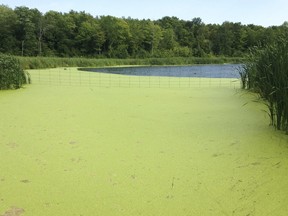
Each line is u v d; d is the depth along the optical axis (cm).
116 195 188
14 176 213
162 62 2983
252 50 618
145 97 535
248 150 257
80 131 320
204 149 263
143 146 273
